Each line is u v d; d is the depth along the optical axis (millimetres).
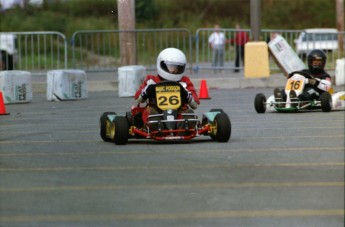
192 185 30844
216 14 193750
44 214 26672
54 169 34625
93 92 81125
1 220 25922
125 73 74438
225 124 40969
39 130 49281
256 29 84938
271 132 45969
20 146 42000
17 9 146875
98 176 32844
